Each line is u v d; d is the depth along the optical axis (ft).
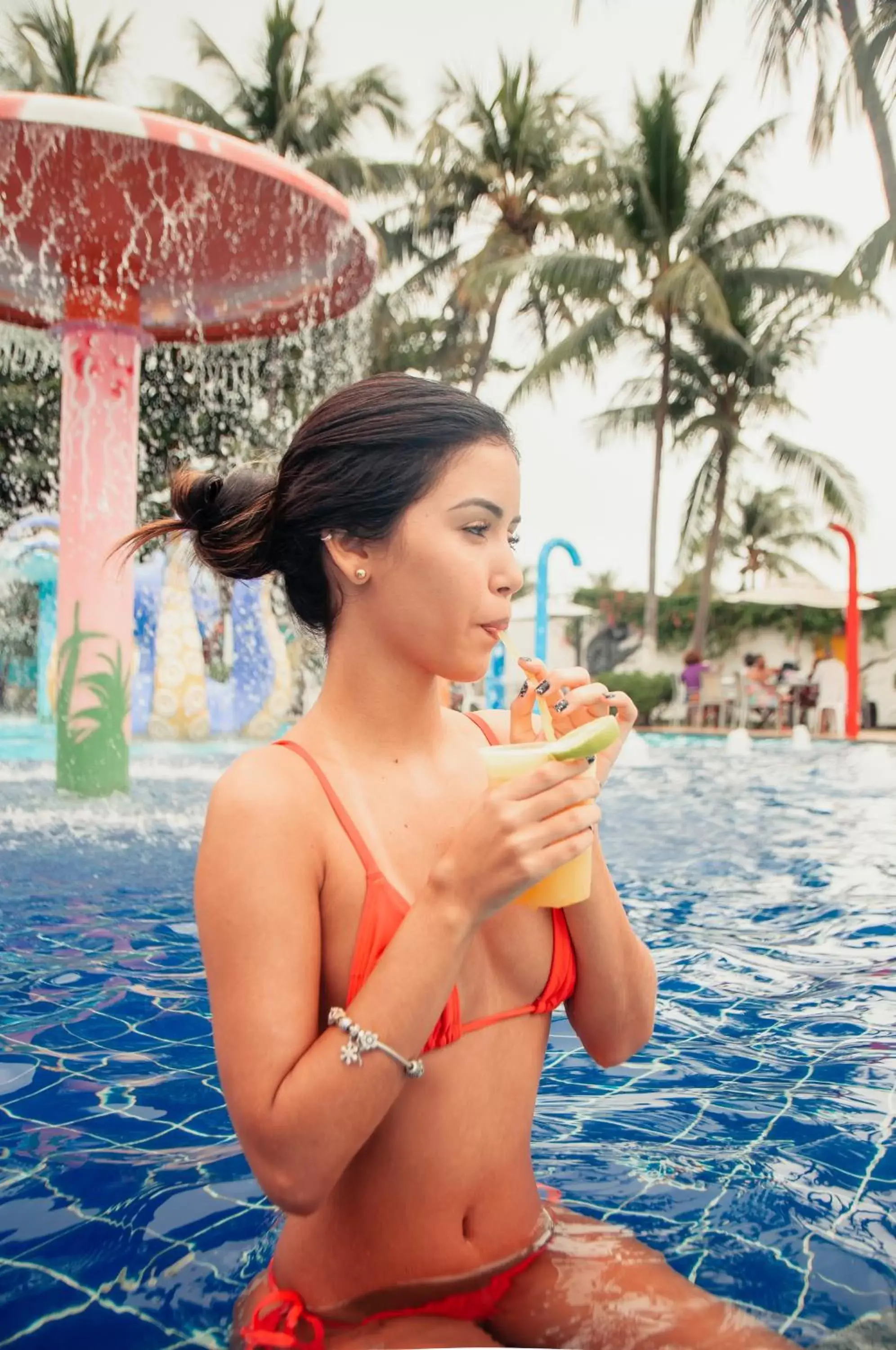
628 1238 4.64
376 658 4.21
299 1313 4.06
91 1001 9.24
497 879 3.48
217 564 4.53
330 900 3.88
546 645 34.78
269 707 46.21
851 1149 6.22
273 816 3.80
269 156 17.95
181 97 70.28
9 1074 7.49
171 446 45.73
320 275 21.90
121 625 21.35
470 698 41.86
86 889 13.76
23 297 23.00
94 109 16.34
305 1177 3.48
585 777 3.60
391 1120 3.97
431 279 81.97
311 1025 3.67
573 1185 5.69
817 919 12.55
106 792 21.39
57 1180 5.81
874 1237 5.05
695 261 73.31
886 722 76.64
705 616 81.61
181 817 19.56
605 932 4.48
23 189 18.24
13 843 16.87
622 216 77.05
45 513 56.03
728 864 16.26
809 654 82.58
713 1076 7.55
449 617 4.00
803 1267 4.73
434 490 3.96
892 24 48.26
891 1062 7.82
